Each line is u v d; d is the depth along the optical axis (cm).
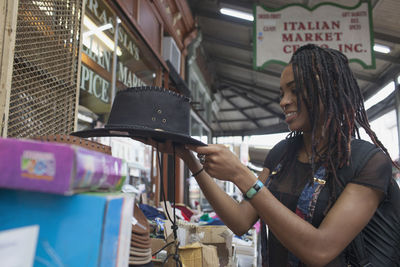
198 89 717
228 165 73
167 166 427
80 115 199
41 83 105
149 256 72
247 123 1273
